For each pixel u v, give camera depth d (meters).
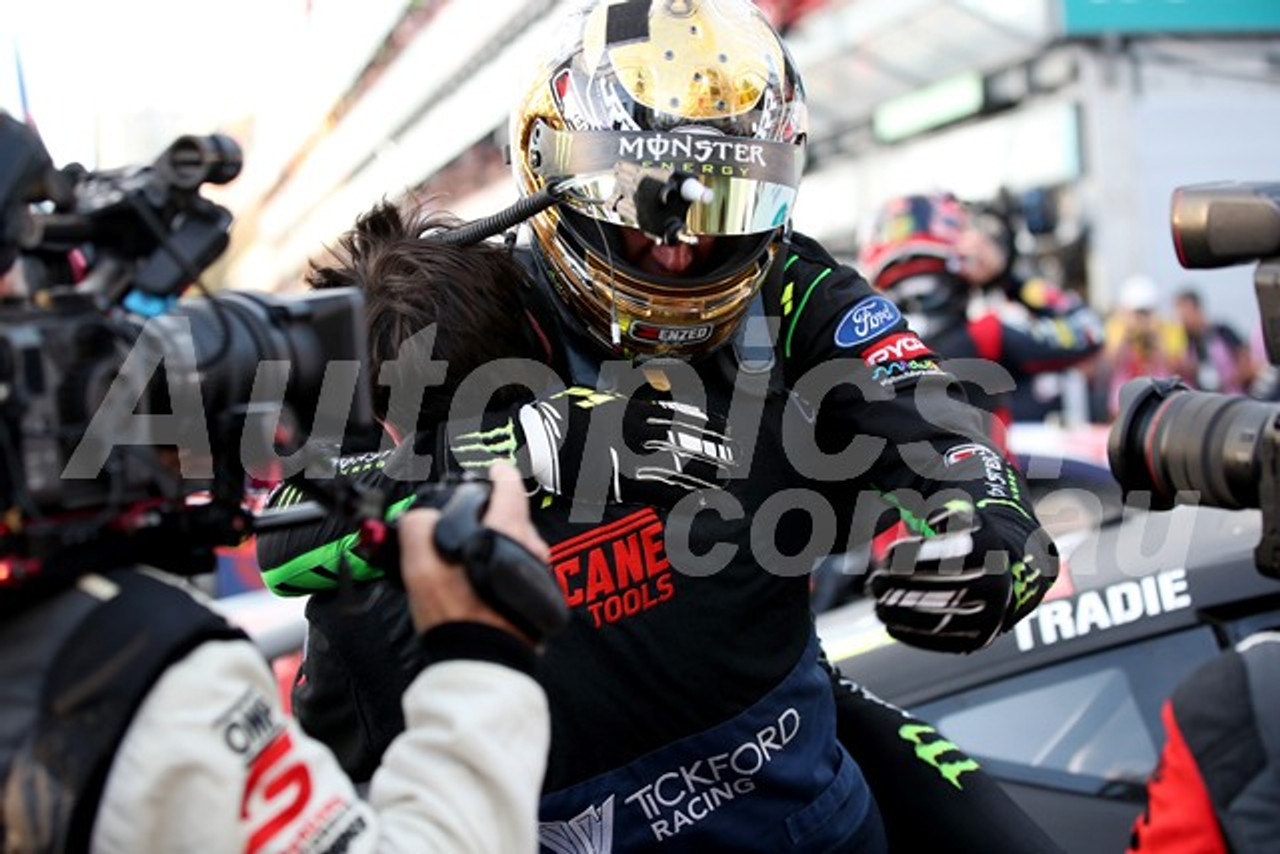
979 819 2.02
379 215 1.97
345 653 1.81
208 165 1.23
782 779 1.80
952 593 1.70
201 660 1.18
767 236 1.79
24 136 1.17
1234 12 8.00
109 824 1.13
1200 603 2.58
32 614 1.20
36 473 1.13
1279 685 1.39
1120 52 7.95
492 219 1.80
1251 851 1.37
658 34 1.78
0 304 1.18
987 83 8.43
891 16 8.35
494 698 1.25
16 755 1.15
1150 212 7.96
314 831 1.20
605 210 1.74
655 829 1.77
